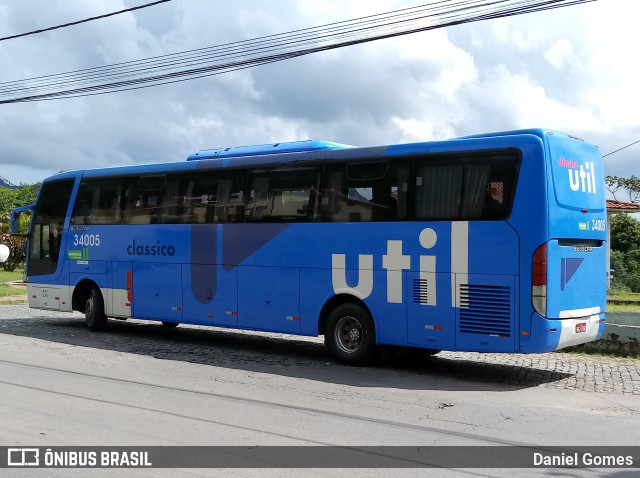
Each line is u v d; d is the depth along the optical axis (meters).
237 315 12.70
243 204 12.71
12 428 7.09
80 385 9.41
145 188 14.40
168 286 13.83
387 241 10.84
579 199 10.23
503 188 9.83
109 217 15.05
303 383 9.96
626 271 31.33
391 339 10.80
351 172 11.34
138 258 14.40
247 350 13.21
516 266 9.66
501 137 9.94
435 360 12.30
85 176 15.72
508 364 11.87
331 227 11.49
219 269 12.98
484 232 9.93
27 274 16.83
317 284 11.63
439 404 8.71
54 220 16.30
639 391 9.61
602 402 8.91
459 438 7.04
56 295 16.14
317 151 11.80
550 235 9.57
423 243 10.47
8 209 52.88
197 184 13.47
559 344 9.72
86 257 15.48
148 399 8.61
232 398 8.80
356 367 11.37
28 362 11.30
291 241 11.98
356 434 7.12
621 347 12.61
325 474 5.77
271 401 8.67
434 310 10.35
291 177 12.08
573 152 10.22
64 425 7.23
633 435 7.25
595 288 10.63
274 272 12.19
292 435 7.02
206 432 7.05
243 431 7.13
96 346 13.41
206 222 13.23
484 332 9.91
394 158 10.86
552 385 10.05
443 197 10.34
